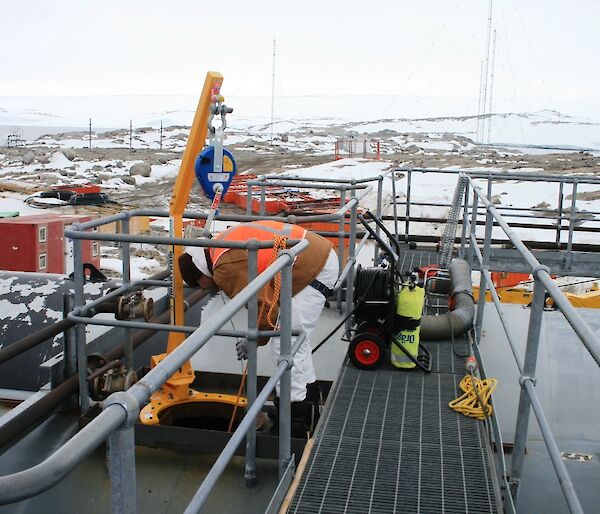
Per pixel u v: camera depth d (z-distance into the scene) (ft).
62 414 13.42
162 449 12.44
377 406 13.52
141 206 91.50
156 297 18.51
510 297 37.32
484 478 10.91
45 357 15.90
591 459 13.73
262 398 8.71
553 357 17.71
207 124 13.20
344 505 10.12
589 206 89.04
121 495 4.80
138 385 4.99
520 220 61.36
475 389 13.38
